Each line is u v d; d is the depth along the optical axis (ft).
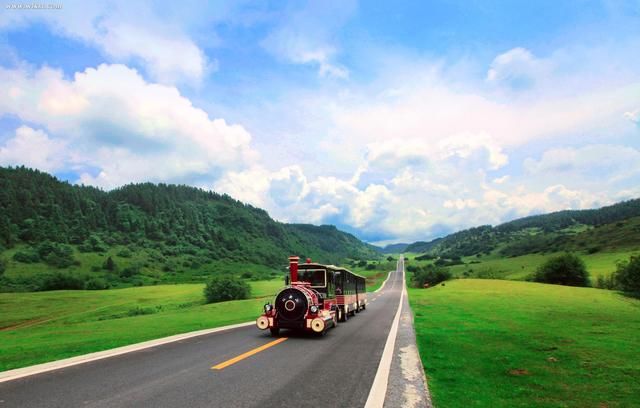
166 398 22.20
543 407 23.04
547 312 93.86
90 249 586.04
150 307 214.69
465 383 27.86
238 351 38.42
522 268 451.94
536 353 40.81
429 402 22.59
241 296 221.46
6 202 629.92
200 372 28.96
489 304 122.21
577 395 25.94
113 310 218.18
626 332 57.67
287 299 49.73
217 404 21.24
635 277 175.52
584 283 263.49
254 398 22.44
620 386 28.37
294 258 59.16
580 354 40.37
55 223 639.35
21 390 23.63
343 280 74.28
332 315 57.62
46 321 200.13
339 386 25.39
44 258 510.58
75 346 42.75
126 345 42.42
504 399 24.31
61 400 21.61
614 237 491.31
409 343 45.21
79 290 327.47
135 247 652.07
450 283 267.80
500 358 37.70
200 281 482.69
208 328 60.54
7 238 538.06
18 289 374.02
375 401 22.13
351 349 40.32
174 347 40.81
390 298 175.22
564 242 577.43
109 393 23.11
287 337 49.37
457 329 59.93
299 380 26.84
